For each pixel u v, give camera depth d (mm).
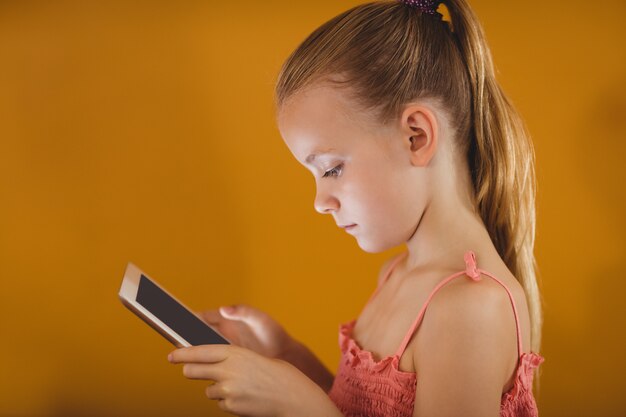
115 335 1917
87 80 1850
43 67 1852
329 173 775
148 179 1867
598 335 1777
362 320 917
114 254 1890
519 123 856
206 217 1869
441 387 670
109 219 1881
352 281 1874
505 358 685
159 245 1882
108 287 1900
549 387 1799
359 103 745
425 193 764
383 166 747
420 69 762
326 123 752
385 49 762
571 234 1768
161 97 1845
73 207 1881
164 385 1929
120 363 1926
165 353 1927
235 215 1865
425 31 792
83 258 1895
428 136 737
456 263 748
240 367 702
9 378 1922
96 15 1840
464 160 799
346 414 818
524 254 862
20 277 1900
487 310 673
